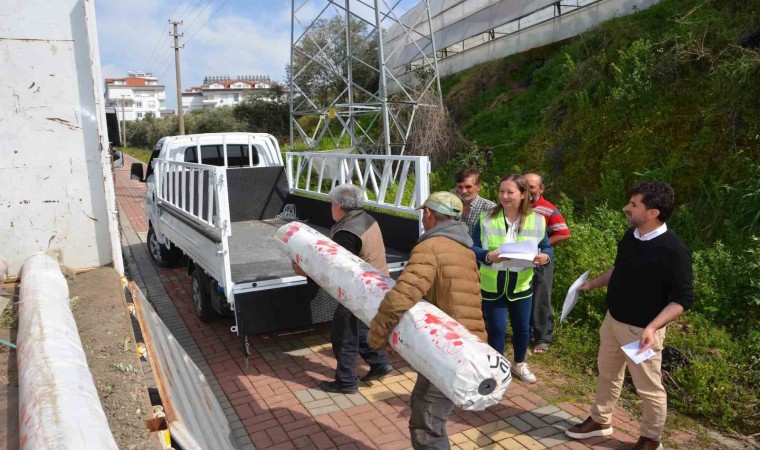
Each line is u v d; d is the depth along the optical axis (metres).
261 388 4.38
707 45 7.52
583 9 11.81
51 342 1.89
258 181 7.59
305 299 4.60
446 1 16.30
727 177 6.35
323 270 3.29
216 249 4.47
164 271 8.16
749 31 7.10
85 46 2.89
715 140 6.72
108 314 2.47
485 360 2.25
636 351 3.06
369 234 4.05
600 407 3.52
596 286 3.61
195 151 7.82
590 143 8.45
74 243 3.04
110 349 2.18
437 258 2.67
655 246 3.10
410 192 10.06
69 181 2.98
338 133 18.52
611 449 3.47
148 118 58.94
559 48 12.18
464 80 14.55
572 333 5.06
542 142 9.70
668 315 3.03
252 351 5.11
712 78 7.10
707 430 3.68
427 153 11.95
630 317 3.23
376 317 2.64
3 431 1.64
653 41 8.75
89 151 3.00
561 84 10.40
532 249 3.61
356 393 4.27
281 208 7.79
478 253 4.02
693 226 6.23
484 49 14.90
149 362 2.19
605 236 5.99
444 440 2.85
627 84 8.36
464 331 2.44
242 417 3.94
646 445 3.31
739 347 4.39
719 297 4.91
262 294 4.45
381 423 3.82
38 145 2.88
